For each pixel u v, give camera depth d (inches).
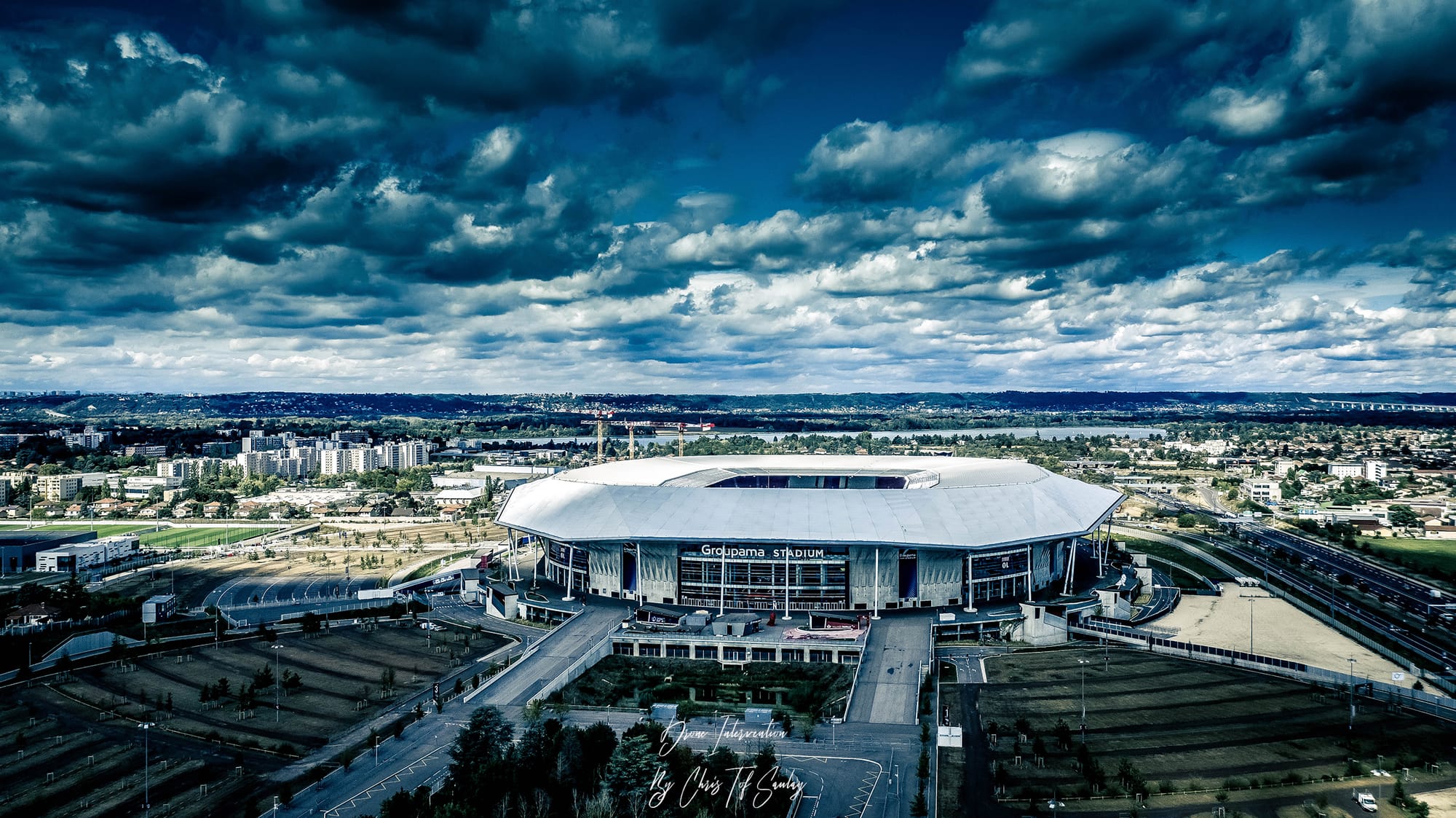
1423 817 5216.5
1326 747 6269.7
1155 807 5457.7
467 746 5846.5
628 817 5319.9
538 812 5403.5
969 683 7721.5
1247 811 5378.9
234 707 7352.4
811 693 7578.7
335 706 7401.6
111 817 5497.1
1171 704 7126.0
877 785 5826.8
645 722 6742.1
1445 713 6845.5
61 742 6658.5
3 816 5521.7
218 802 5684.1
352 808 5570.9
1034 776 5900.6
